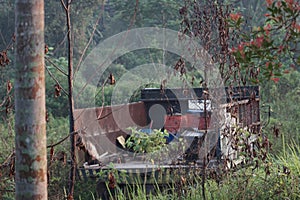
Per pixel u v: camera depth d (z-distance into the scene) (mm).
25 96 6039
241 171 12914
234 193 12242
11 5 35531
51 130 21047
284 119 22797
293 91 25000
